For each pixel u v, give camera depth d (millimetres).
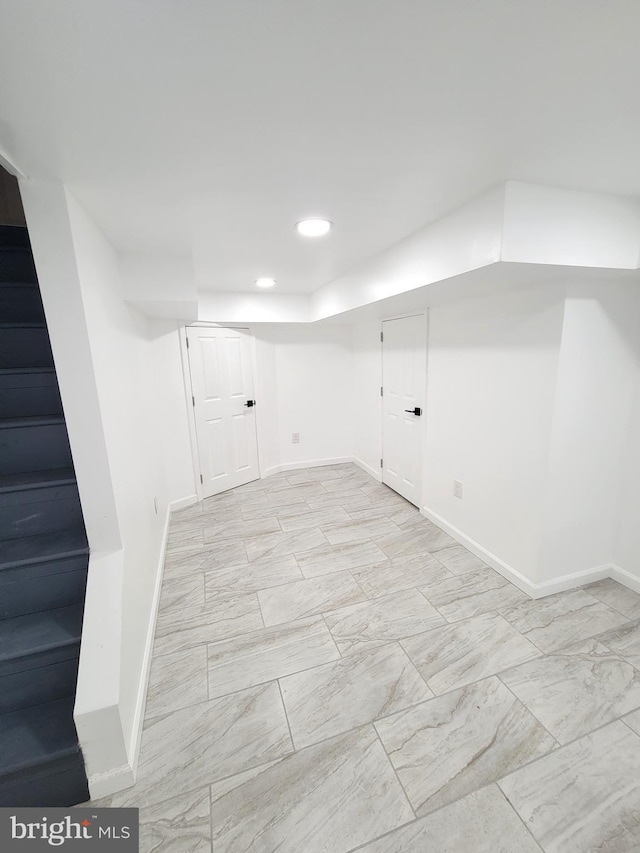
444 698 1486
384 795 1169
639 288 1869
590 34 692
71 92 792
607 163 1211
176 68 737
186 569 2428
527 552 2086
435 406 2799
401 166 1195
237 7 609
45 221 1186
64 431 1614
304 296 3643
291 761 1272
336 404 4422
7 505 1461
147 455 2344
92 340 1291
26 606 1392
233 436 3777
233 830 1094
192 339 3354
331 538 2783
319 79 789
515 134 1033
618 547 2164
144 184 1246
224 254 2143
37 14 598
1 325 1541
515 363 2043
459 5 625
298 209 1521
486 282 1797
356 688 1542
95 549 1400
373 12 634
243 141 1023
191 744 1334
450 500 2729
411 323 3006
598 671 1590
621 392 1965
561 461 1932
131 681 1355
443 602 2047
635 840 1048
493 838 1062
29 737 1168
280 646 1773
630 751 1279
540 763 1247
